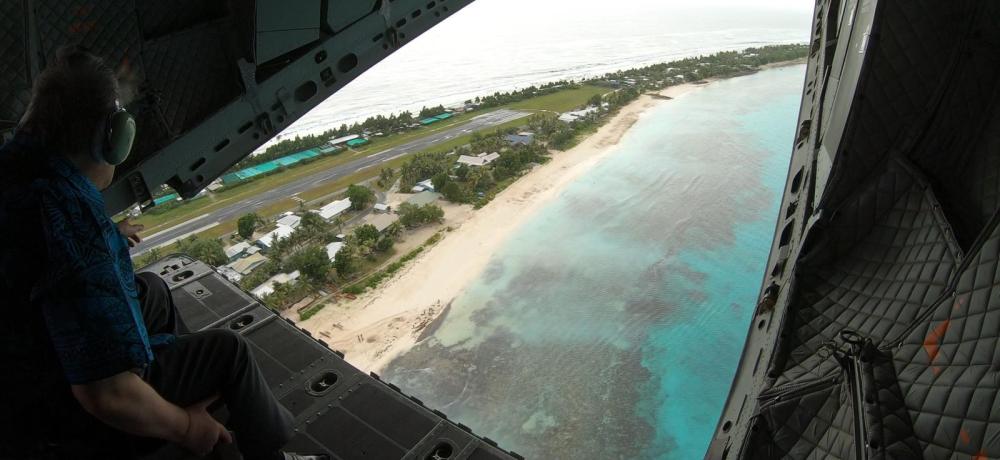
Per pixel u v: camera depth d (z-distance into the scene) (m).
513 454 5.10
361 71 7.63
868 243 4.68
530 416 29.84
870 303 4.40
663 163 62.72
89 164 2.17
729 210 53.06
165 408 2.30
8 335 2.01
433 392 30.70
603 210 51.34
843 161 4.82
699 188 57.25
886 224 4.62
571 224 48.41
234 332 2.91
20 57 5.41
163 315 3.29
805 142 7.02
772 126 77.31
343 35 7.10
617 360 34.12
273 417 3.14
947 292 3.84
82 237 2.00
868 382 3.82
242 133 6.92
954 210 4.31
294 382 5.94
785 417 4.23
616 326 36.75
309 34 6.78
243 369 2.91
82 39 5.66
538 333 35.09
